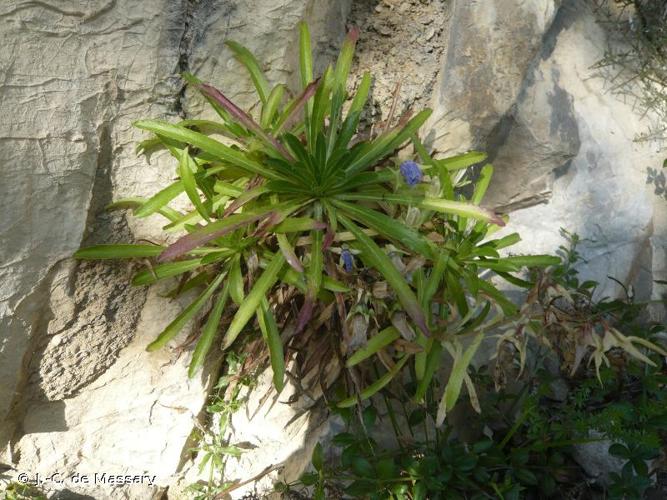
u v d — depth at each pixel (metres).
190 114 2.01
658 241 2.60
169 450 2.58
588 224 2.59
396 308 1.97
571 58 2.52
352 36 1.96
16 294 1.89
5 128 1.67
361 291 1.94
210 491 2.60
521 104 2.40
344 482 2.43
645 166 2.58
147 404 2.46
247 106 2.09
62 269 1.96
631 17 2.57
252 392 2.54
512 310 2.05
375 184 2.04
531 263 2.09
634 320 2.56
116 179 1.99
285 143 1.99
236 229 1.86
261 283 1.86
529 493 2.37
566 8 2.54
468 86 2.31
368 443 2.34
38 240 1.86
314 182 1.92
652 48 2.50
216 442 2.59
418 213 1.99
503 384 2.34
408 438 2.38
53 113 1.75
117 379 2.35
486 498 2.20
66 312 2.06
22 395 2.18
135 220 2.08
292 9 1.97
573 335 2.04
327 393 2.30
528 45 2.30
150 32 1.82
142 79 1.87
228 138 2.09
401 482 2.22
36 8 1.62
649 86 2.53
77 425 2.40
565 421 2.31
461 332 2.06
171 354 2.35
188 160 1.81
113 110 1.87
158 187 2.07
